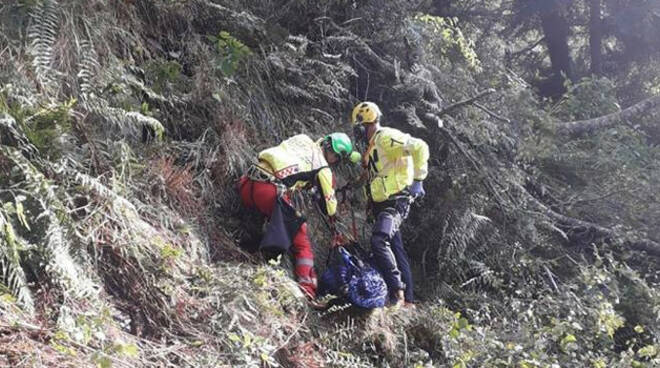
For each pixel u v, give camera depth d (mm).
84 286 3615
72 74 4648
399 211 5215
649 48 10953
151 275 4035
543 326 5457
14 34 4410
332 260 4934
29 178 3771
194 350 3809
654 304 6062
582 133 8164
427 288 5934
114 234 4039
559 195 7215
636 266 7008
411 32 6582
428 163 6375
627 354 5270
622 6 10828
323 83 5895
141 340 3736
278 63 5609
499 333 5141
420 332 5055
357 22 6531
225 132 5246
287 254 5027
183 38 5559
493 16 10367
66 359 3250
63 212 3789
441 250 5973
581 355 5250
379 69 6488
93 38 4867
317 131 5895
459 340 4852
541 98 10875
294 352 4246
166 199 4664
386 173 5184
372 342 4703
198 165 5098
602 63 11281
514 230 6430
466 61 7527
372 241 5113
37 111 4156
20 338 3273
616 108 8852
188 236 4523
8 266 3549
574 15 11273
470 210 6074
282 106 5855
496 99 7172
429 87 6355
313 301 4758
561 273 6566
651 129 9539
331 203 4941
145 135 4992
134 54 5211
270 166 4934
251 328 4109
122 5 5223
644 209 7320
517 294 5988
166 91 5141
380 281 4742
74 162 4141
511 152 6887
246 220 5082
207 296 4129
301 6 6320
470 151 6430
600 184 7473
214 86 5309
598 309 5578
